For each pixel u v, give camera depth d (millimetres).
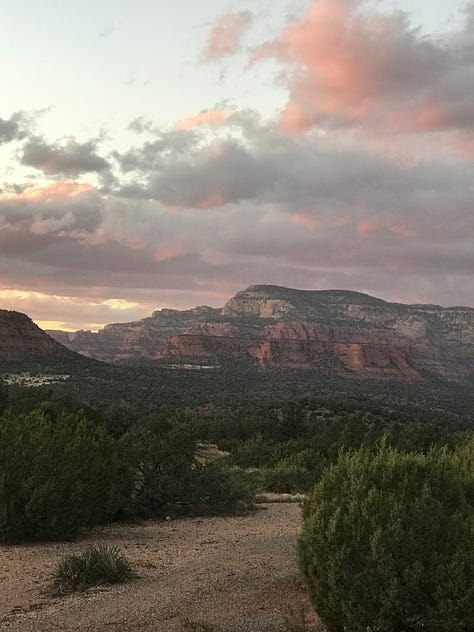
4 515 11984
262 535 13930
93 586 8711
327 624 6438
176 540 13133
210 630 6508
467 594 5840
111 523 15586
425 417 99500
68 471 12922
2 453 12633
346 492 6844
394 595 5996
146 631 6707
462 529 6328
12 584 8969
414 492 6797
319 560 6410
